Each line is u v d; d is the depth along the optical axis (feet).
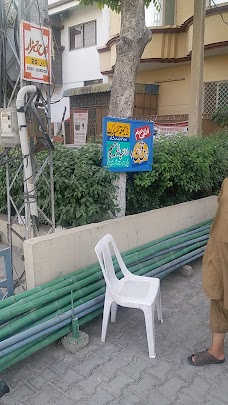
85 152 13.19
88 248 10.86
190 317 10.19
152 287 9.03
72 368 7.95
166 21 35.09
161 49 33.14
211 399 7.03
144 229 12.99
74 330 8.61
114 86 16.42
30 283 9.44
